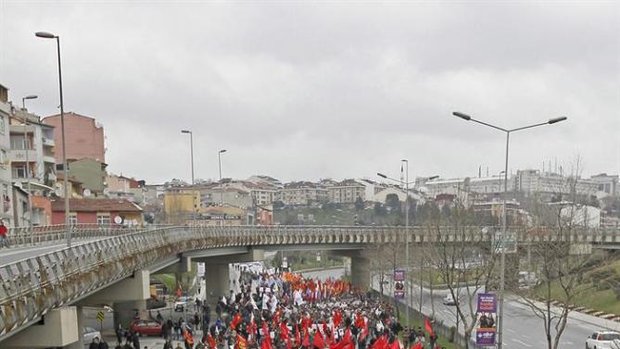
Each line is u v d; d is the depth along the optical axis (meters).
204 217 119.88
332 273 126.75
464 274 51.28
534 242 41.34
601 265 65.38
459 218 57.28
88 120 111.25
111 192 131.00
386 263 66.88
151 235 38.00
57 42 33.28
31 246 44.59
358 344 34.62
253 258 67.19
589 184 151.38
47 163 85.62
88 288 24.56
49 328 21.70
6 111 62.16
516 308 62.16
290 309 48.78
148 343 42.25
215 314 59.25
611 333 40.91
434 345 35.59
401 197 190.38
